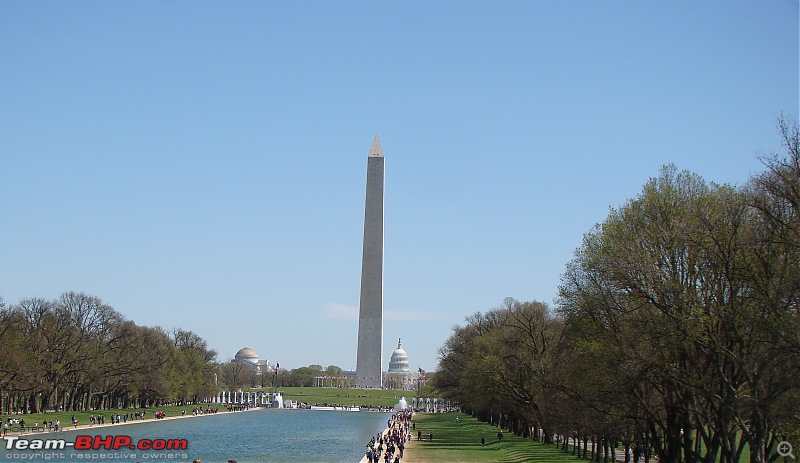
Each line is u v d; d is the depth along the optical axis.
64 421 167.38
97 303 186.25
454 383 182.00
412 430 174.88
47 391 171.00
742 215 58.62
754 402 53.31
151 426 184.75
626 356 61.75
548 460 94.12
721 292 58.00
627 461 82.56
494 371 113.06
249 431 179.25
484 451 114.50
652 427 68.81
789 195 51.62
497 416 196.75
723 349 54.84
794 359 51.19
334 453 123.75
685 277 60.75
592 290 67.06
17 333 153.75
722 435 57.41
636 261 60.66
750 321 54.38
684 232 60.12
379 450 107.88
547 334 112.56
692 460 64.31
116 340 188.62
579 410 77.75
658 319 59.41
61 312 172.50
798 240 51.28
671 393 64.62
